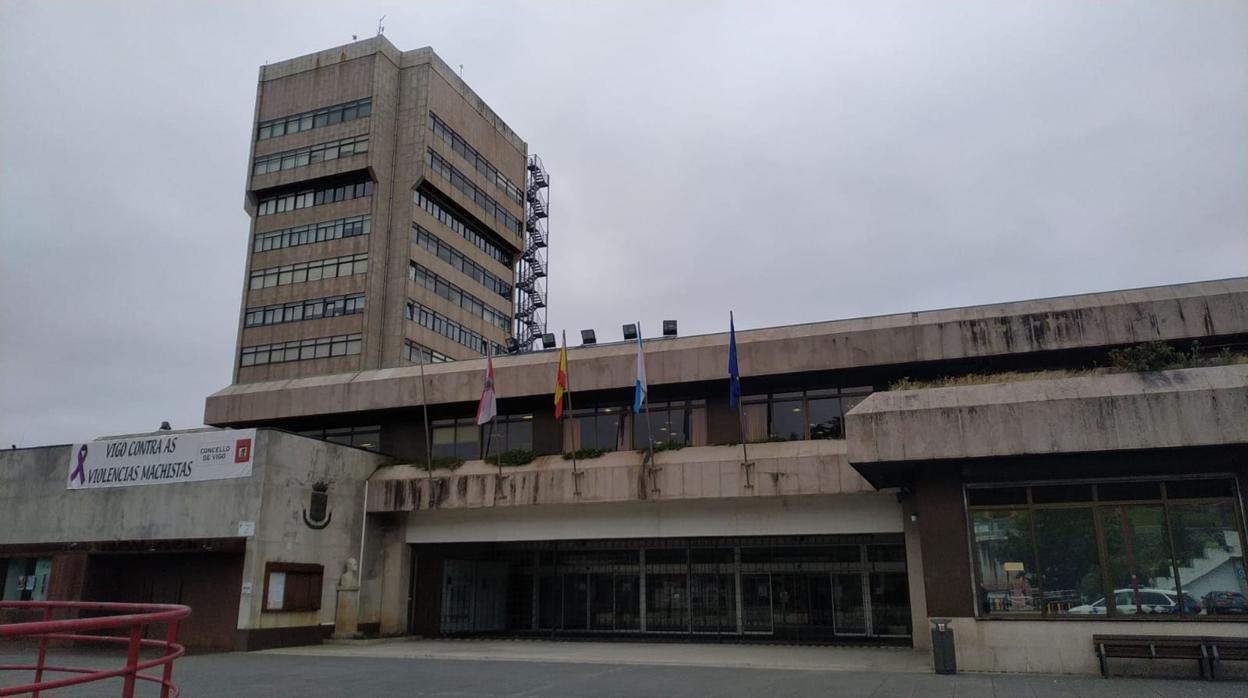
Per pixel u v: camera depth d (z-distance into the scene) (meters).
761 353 26.50
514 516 28.94
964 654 17.61
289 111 66.94
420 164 64.94
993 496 18.30
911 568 23.77
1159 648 15.95
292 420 33.53
